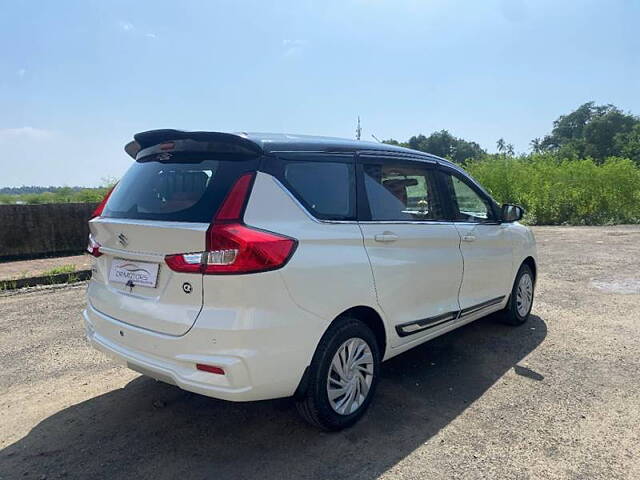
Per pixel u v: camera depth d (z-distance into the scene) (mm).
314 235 2842
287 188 2840
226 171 2746
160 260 2676
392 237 3342
